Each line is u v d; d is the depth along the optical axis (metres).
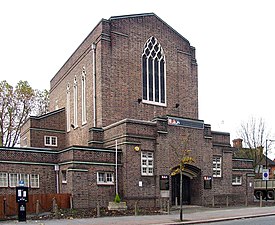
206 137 34.66
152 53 38.69
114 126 31.62
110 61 35.34
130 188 29.48
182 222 21.39
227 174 36.53
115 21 36.16
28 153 29.22
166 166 31.52
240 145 67.38
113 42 35.72
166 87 39.09
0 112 57.91
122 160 29.98
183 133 33.03
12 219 23.06
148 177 30.61
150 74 38.38
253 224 20.55
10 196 24.95
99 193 28.61
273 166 74.56
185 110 40.31
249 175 39.12
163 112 38.47
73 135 41.69
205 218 23.38
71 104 43.28
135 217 23.84
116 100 35.25
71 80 43.50
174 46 40.44
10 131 58.38
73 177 27.59
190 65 41.44
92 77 36.28
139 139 30.52
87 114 37.50
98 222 21.03
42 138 42.94
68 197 27.41
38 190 29.25
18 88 59.38
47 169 29.94
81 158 28.20
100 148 29.25
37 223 20.72
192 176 34.06
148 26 38.53
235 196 37.47
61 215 24.06
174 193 33.16
